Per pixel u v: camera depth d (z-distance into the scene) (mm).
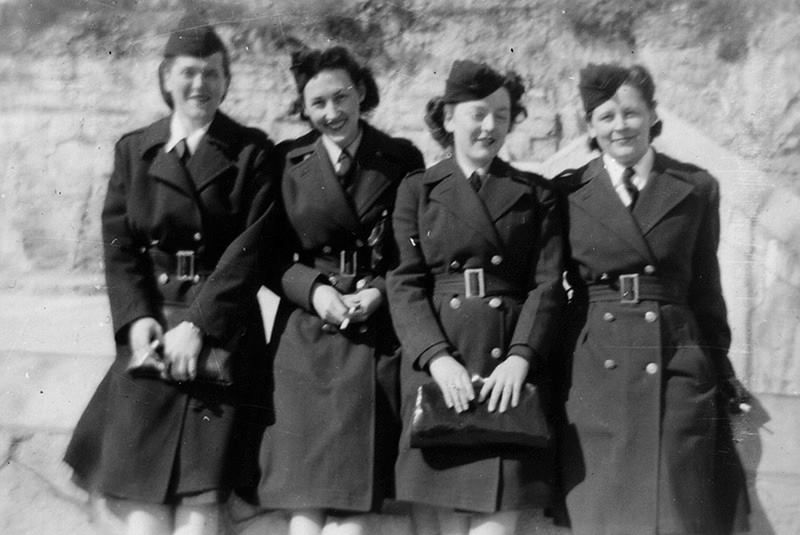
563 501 3896
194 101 4082
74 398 4340
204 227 4012
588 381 3916
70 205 4512
